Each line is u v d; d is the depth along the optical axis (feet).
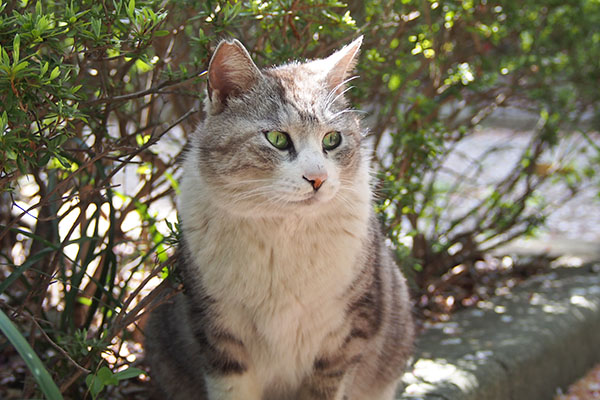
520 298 4.43
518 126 10.06
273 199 2.97
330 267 3.06
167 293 3.24
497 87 4.70
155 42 3.69
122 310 3.13
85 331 3.10
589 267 4.99
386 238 3.78
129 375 2.81
